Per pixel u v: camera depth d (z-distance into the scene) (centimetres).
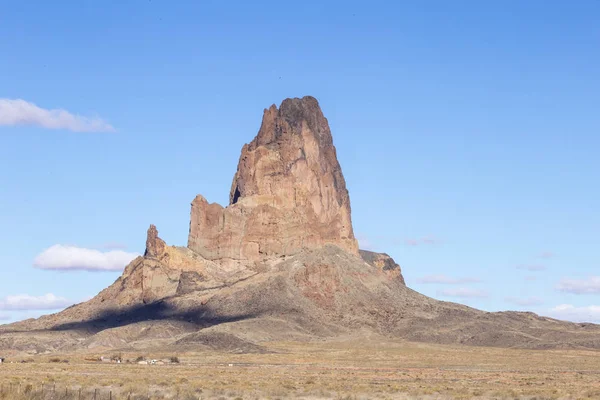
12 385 13362
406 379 19388
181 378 17375
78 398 12400
